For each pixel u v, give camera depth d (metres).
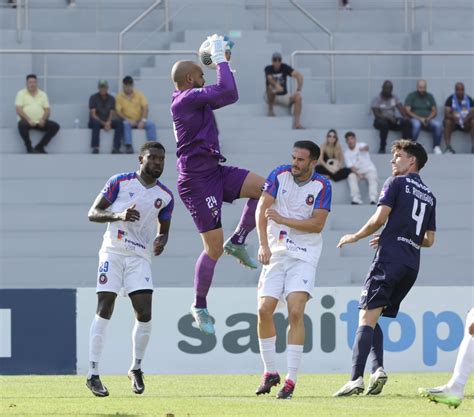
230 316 39.78
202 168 27.56
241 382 35.09
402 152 28.66
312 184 27.64
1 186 57.31
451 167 60.62
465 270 58.03
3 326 38.94
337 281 55.66
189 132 27.41
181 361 39.59
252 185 27.91
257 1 68.38
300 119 62.84
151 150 28.28
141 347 29.17
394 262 28.09
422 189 28.52
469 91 66.12
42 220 57.03
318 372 39.78
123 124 58.94
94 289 39.31
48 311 39.12
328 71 66.81
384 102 61.41
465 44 68.06
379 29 69.75
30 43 64.56
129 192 28.44
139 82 62.94
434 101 62.25
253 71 64.44
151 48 65.88
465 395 29.25
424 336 40.25
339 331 39.94
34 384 34.12
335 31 69.25
